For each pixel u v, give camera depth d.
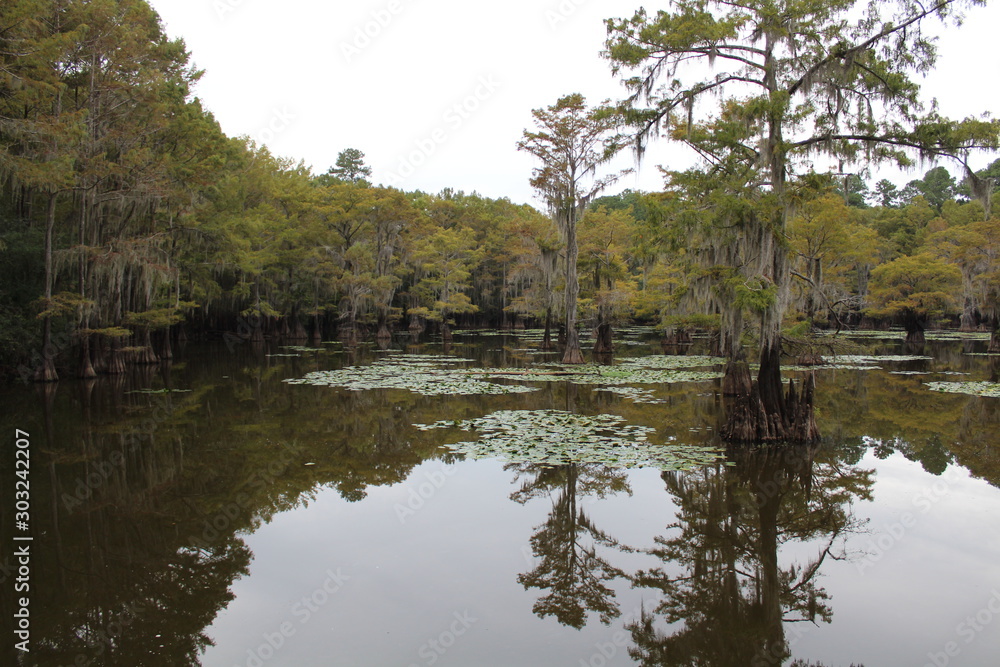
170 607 6.23
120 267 20.77
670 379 22.48
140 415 15.86
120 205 22.11
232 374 24.47
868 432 14.06
